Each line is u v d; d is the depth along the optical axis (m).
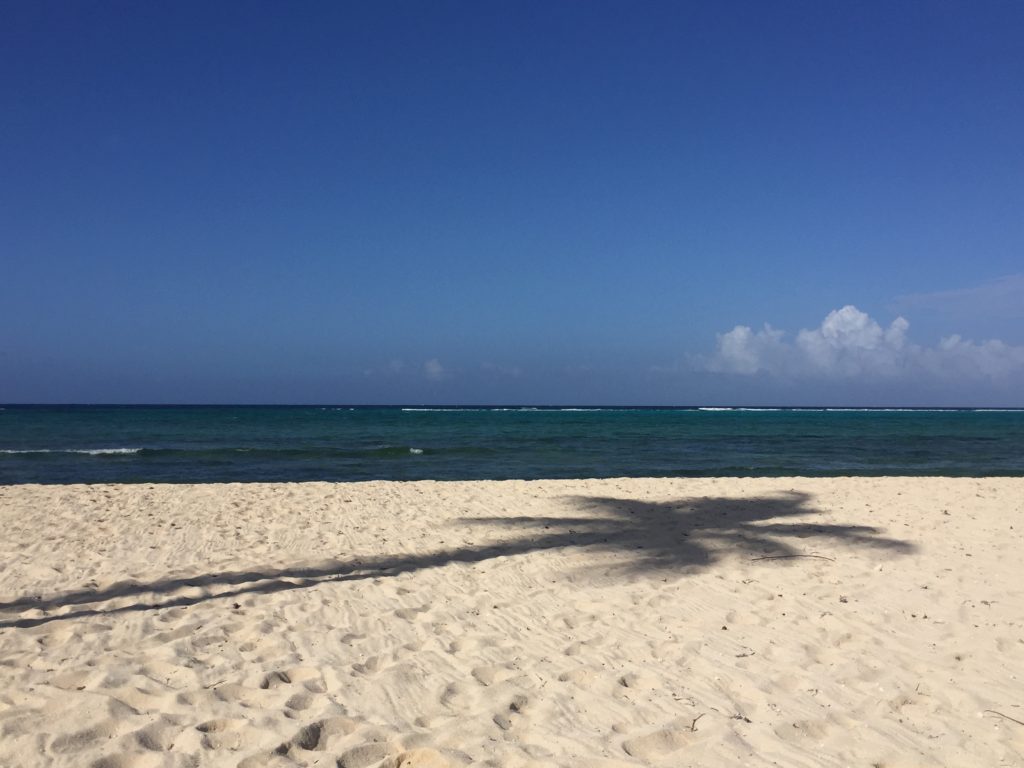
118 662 4.66
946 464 24.53
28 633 5.27
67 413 81.44
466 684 4.52
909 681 4.61
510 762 3.48
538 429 49.59
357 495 12.95
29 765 3.28
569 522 10.26
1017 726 3.96
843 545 8.66
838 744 3.75
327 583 7.01
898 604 6.34
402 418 74.88
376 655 5.01
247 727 3.73
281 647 5.12
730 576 7.37
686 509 11.31
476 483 14.84
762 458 26.48
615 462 24.61
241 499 12.34
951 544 8.70
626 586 7.04
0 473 19.81
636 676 4.70
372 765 3.45
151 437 35.84
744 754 3.60
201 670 4.57
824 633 5.59
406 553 8.43
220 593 6.57
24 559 7.80
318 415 84.44
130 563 7.75
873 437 41.06
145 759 3.39
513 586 7.04
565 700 4.28
